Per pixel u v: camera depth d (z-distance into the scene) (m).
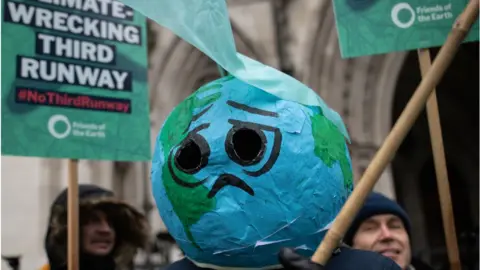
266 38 7.84
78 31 2.80
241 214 1.39
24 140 2.61
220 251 1.42
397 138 1.25
